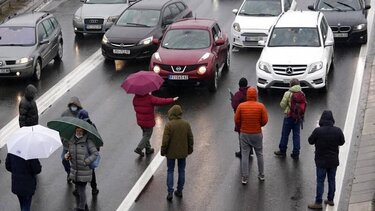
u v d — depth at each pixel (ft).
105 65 88.58
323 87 73.10
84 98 75.05
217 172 54.44
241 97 53.93
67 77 83.30
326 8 96.84
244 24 94.22
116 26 91.25
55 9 123.75
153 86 55.77
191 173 54.24
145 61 90.27
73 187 52.85
